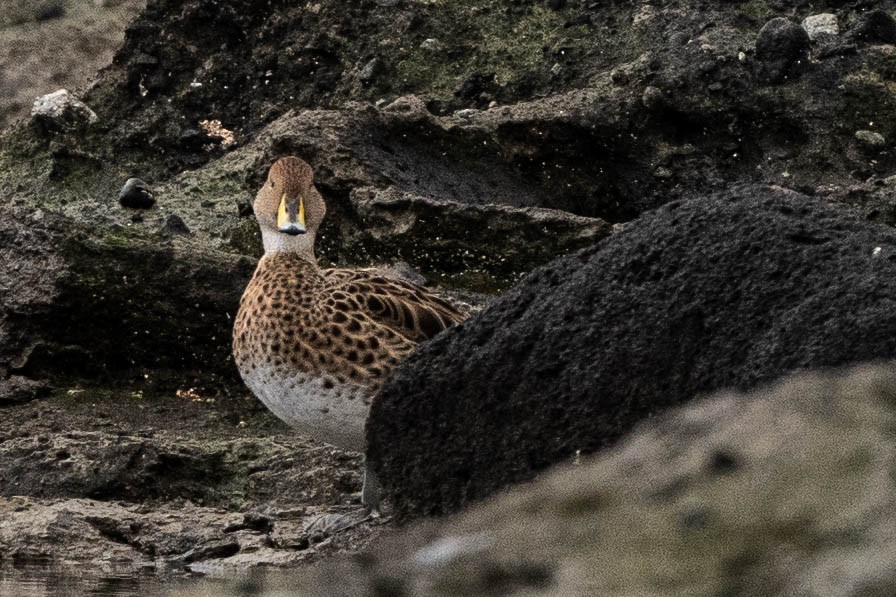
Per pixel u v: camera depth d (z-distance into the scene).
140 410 14.68
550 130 17.27
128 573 11.00
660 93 17.39
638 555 5.63
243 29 20.17
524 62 18.94
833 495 5.53
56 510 11.91
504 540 5.96
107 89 20.20
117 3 26.19
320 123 16.80
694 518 5.66
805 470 5.64
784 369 9.23
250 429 14.36
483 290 15.64
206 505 12.90
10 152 19.72
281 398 12.09
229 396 15.10
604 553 5.70
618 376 9.76
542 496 6.17
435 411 10.22
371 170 16.45
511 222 15.76
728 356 9.52
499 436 10.00
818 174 17.23
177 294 15.19
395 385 10.34
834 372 7.09
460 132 17.23
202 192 17.66
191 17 20.20
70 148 19.47
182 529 11.87
